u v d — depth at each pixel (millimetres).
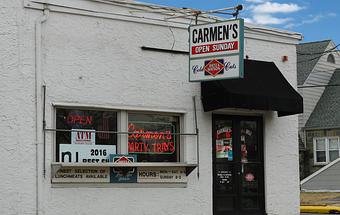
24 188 9828
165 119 11750
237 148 12500
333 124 32156
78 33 10641
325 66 35125
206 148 12016
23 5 10047
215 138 12234
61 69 10398
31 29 10117
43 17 10219
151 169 11242
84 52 10688
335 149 31969
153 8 11531
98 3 10867
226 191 12250
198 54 11055
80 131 10609
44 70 10211
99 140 10875
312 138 32812
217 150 12242
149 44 11484
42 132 10086
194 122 11906
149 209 11172
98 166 10414
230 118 12523
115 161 10922
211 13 11383
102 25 10930
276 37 13273
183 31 11961
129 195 10977
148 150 11453
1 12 9836
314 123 32938
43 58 10219
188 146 11805
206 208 11883
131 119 11312
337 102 33469
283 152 13180
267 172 12844
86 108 10742
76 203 10383
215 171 12164
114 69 11016
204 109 11969
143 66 11367
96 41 10844
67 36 10508
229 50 10695
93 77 10758
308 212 18219
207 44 10953
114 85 10992
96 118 10898
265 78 12375
